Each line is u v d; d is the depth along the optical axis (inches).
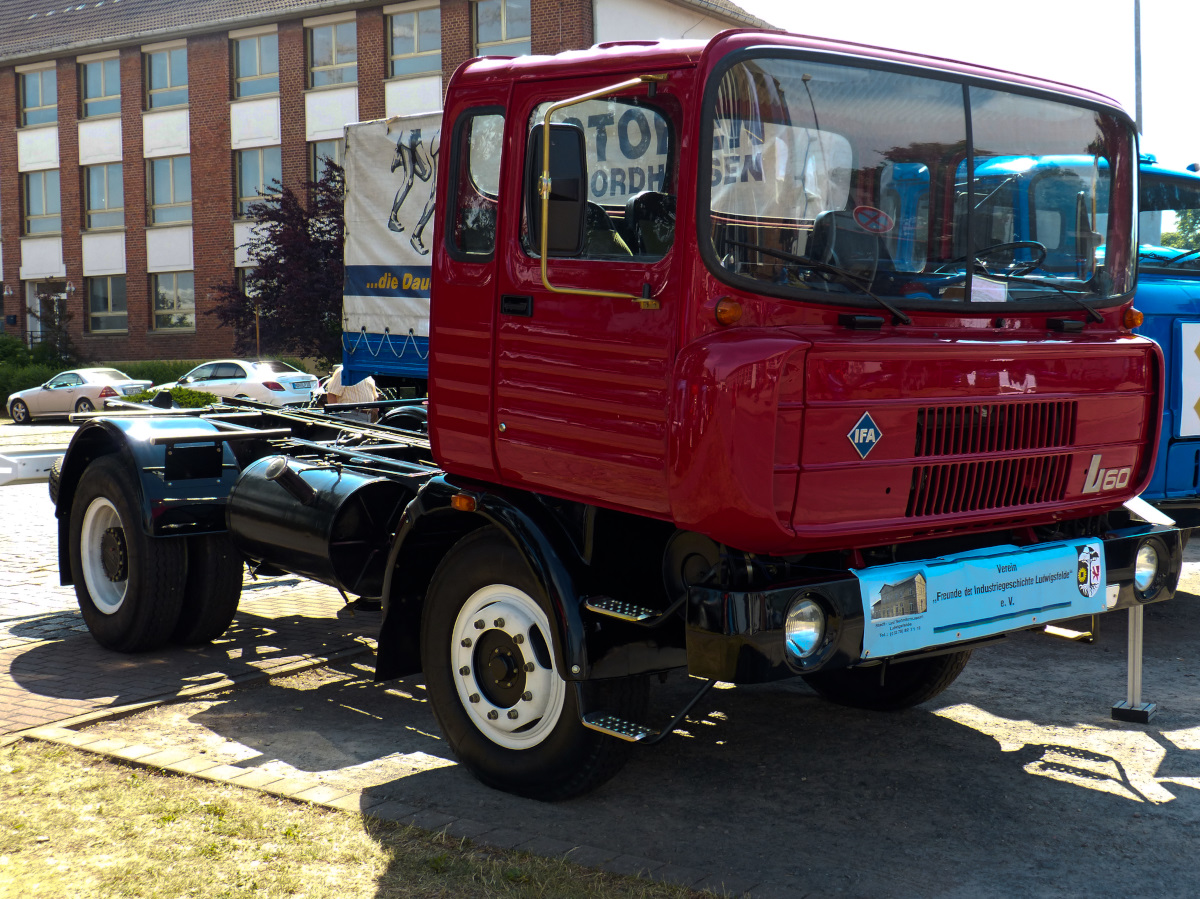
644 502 157.9
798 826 170.6
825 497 149.9
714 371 143.9
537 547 169.5
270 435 272.2
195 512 252.2
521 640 177.5
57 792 180.1
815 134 157.8
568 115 166.7
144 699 229.8
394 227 523.2
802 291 154.1
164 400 338.6
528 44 1214.3
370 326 540.1
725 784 187.9
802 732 214.5
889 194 163.0
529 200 171.6
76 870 153.4
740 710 228.4
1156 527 193.2
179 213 1523.1
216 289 1307.8
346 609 229.9
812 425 147.3
